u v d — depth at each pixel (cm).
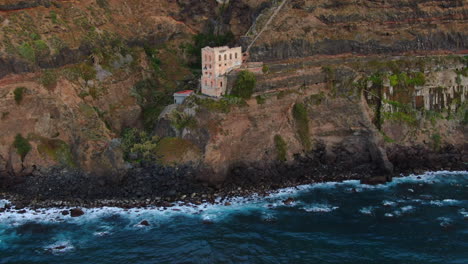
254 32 10050
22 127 8175
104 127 8575
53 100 8325
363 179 8325
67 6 9819
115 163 7969
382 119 9194
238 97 8650
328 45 9919
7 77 8344
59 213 7262
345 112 9119
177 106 9019
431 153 9119
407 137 9200
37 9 9256
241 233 6538
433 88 9588
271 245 6197
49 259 5969
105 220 7031
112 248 6209
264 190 8050
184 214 7200
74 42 9262
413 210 7138
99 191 7838
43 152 8119
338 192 7925
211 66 8669
